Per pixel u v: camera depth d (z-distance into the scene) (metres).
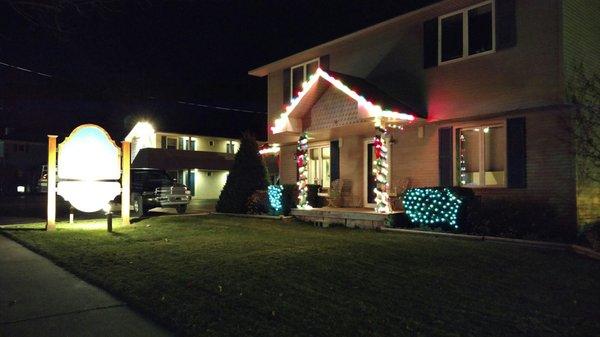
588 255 8.66
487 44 12.87
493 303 5.82
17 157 51.09
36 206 26.94
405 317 5.32
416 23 14.58
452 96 13.53
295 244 10.09
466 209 11.65
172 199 19.66
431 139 14.04
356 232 12.20
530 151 11.84
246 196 17.94
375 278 7.04
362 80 15.80
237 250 9.48
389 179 15.05
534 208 10.94
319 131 14.95
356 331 4.92
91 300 6.47
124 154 15.03
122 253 9.52
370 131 15.19
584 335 4.79
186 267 7.98
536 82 11.72
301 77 19.08
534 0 11.85
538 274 7.24
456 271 7.45
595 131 11.17
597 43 12.58
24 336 5.12
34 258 9.56
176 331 5.19
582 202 11.15
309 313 5.50
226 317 5.43
